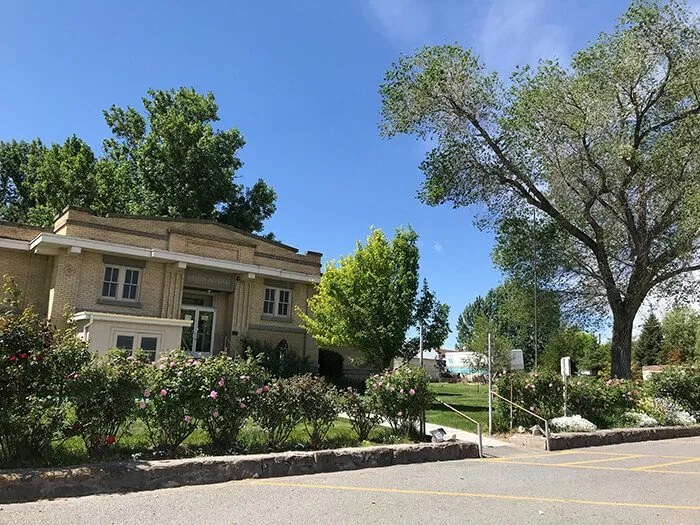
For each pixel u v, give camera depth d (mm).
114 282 21438
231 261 23922
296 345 25922
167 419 7402
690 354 50812
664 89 21547
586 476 8711
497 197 23766
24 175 45375
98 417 6750
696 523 5957
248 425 9211
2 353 6062
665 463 10461
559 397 14727
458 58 22297
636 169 21516
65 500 5551
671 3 20297
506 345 36094
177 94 38406
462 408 18328
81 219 20609
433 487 7211
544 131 21562
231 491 6344
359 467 8344
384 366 18844
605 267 22969
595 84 21719
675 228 22078
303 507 5797
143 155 35625
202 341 23906
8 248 20312
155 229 22406
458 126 22516
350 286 19094
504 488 7406
